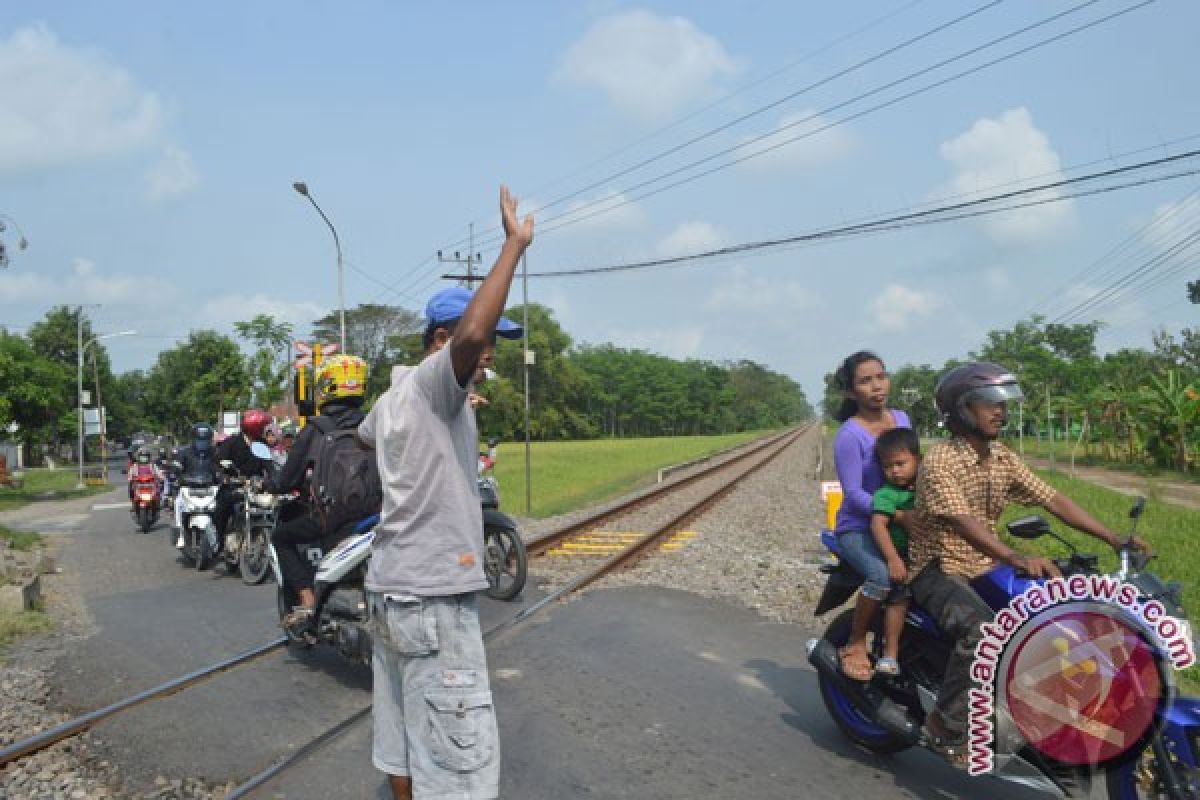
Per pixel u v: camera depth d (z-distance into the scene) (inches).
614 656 248.8
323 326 3196.4
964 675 150.7
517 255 106.0
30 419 1573.6
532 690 219.0
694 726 195.8
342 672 238.5
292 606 253.0
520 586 318.7
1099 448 1727.4
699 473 1053.8
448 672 109.0
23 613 296.4
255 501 361.1
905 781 169.3
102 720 199.3
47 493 1366.9
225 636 276.4
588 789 163.5
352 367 236.8
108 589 366.6
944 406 159.2
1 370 1524.4
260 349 2228.1
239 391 2987.2
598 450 2186.3
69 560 454.0
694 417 6151.6
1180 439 1157.7
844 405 191.5
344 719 200.1
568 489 989.8
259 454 275.1
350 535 228.4
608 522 587.5
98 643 268.2
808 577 375.9
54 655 253.8
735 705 209.6
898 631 167.5
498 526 322.3
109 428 3747.5
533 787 163.9
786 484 1030.4
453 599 109.8
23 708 205.8
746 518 652.7
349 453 224.7
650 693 217.3
